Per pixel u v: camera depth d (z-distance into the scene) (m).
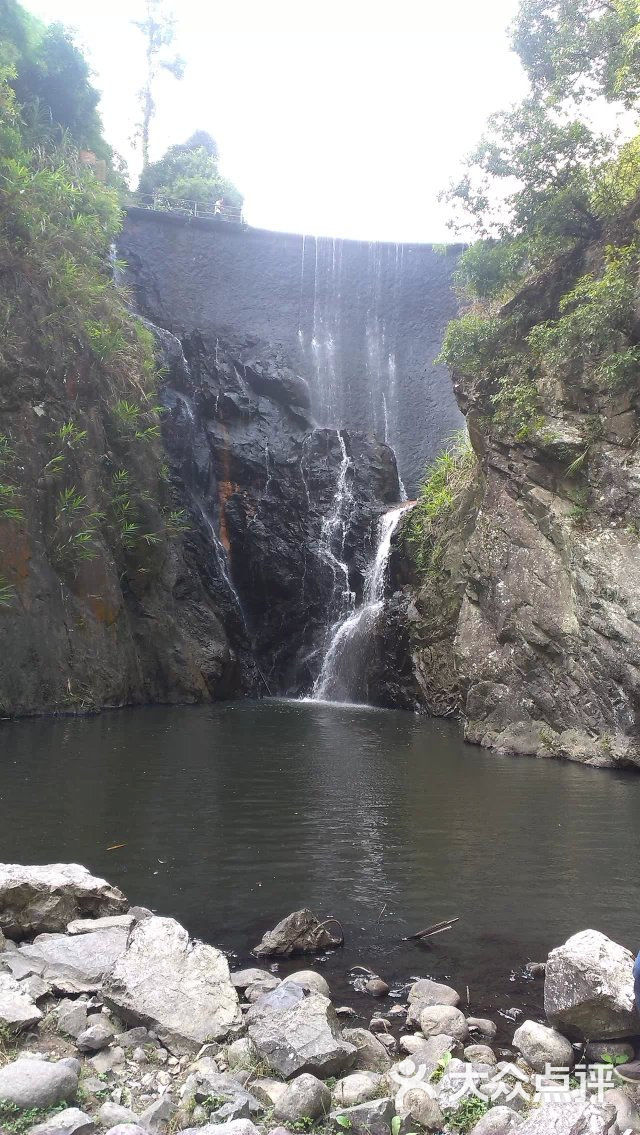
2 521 11.83
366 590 19.59
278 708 15.02
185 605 16.58
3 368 12.38
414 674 15.46
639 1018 2.64
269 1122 2.21
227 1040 2.64
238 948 3.53
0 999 2.75
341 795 6.80
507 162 12.63
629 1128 2.20
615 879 4.57
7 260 13.10
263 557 19.88
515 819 6.05
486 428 12.70
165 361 19.53
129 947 2.95
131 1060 2.55
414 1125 2.24
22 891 3.54
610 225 11.80
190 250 24.73
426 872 4.68
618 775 8.37
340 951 3.55
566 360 10.95
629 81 11.33
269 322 24.89
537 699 10.44
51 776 7.17
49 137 20.05
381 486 21.83
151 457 16.06
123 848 4.97
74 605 13.05
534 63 13.24
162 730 10.77
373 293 25.81
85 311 15.04
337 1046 2.48
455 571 14.58
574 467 10.45
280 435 22.03
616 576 9.44
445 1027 2.77
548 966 2.82
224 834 5.40
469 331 12.89
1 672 11.54
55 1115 2.15
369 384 25.09
